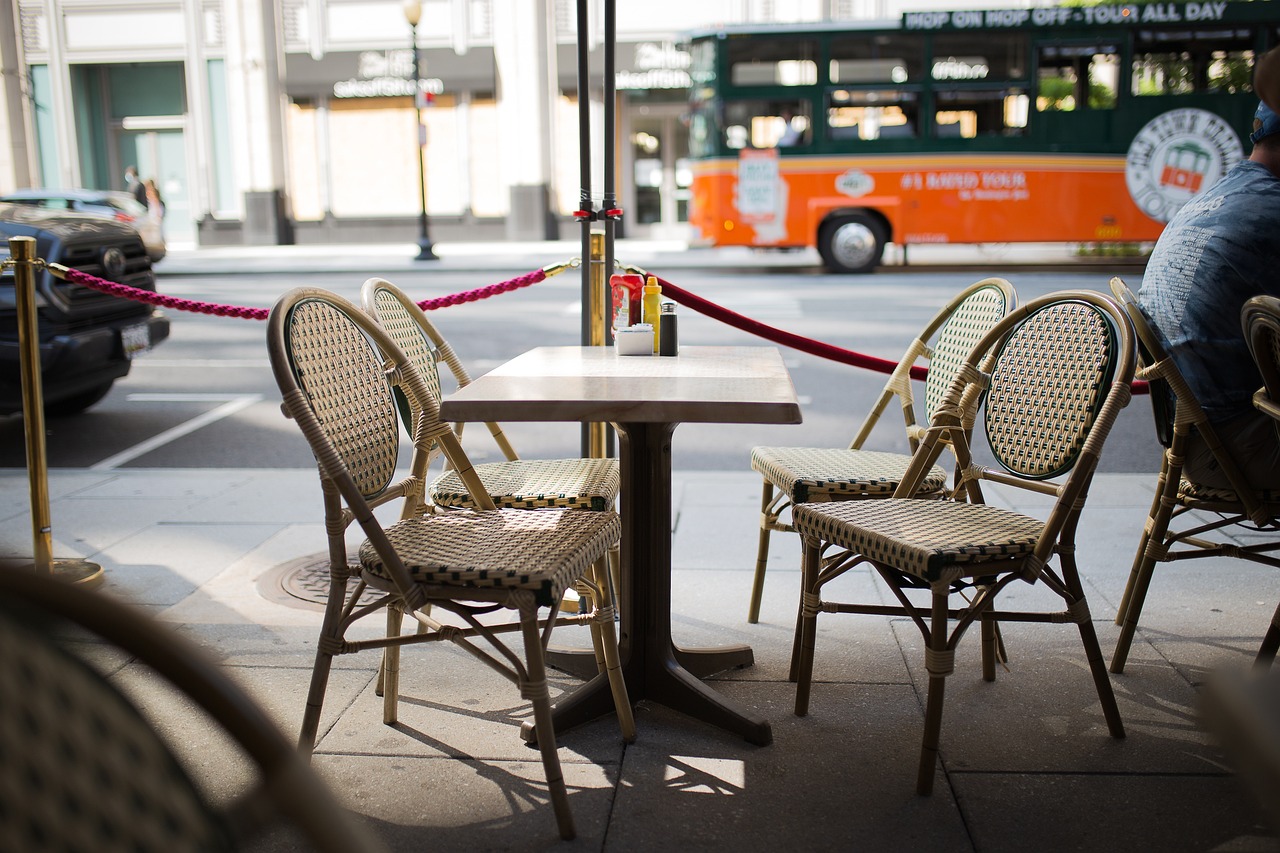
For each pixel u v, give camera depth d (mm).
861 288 14289
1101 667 2787
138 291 4570
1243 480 3062
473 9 23844
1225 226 3062
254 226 24859
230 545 4566
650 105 23500
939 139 15516
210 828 911
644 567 3029
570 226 24391
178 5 24656
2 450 6676
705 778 2656
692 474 5859
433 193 24672
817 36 15438
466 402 2561
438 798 2564
